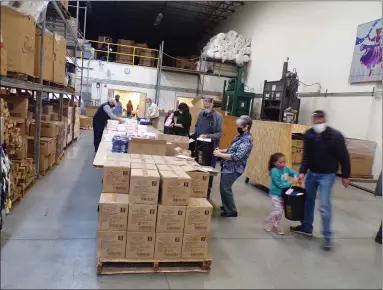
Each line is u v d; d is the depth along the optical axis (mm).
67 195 4246
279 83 8617
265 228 3734
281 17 10461
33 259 2551
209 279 2518
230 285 2459
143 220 2490
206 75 13172
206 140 3840
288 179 3801
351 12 7484
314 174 3453
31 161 4285
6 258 2527
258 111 11594
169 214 2520
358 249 3369
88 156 7051
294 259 3016
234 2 13562
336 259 3088
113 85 13039
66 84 6434
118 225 2461
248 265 2811
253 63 12391
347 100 7461
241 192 5352
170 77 13359
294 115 8336
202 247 2615
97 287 2266
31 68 3787
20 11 3373
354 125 7215
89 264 2559
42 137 5312
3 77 3033
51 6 5438
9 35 3221
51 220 3361
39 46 4352
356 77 7191
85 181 5008
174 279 2469
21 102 4113
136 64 14320
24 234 2977
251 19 12750
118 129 5184
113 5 15469
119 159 3004
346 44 7594
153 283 2387
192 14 15891
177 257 2582
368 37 6883
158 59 13320
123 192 2670
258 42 12047
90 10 14219
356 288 2584
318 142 3322
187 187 2527
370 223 4281
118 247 2482
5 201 3031
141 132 4945
